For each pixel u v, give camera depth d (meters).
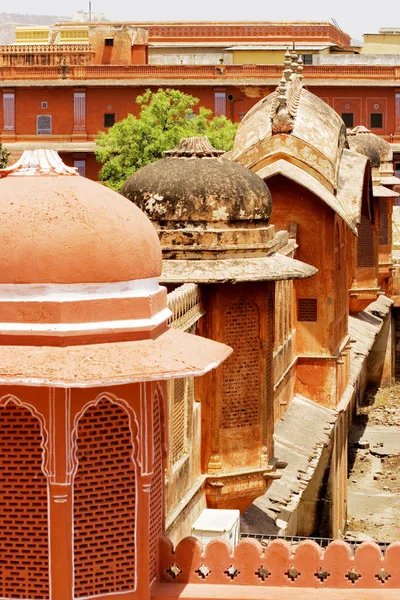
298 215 23.89
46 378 8.90
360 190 23.97
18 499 9.60
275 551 10.48
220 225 16.27
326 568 10.48
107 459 9.66
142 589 9.79
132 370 9.12
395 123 67.06
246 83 65.38
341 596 10.39
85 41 70.56
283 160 23.30
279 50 76.00
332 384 24.64
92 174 65.81
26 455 9.58
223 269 16.19
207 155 16.75
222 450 16.52
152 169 16.59
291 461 20.33
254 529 17.06
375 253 34.53
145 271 9.62
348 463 32.31
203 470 16.47
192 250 16.22
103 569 9.73
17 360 9.09
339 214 23.14
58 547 9.52
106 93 65.56
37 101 65.62
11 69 65.50
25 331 9.25
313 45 79.56
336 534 24.72
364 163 24.64
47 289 9.27
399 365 43.03
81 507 9.64
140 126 52.06
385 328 41.34
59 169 9.92
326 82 66.50
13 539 9.62
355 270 34.09
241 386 16.61
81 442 9.60
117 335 9.41
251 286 16.48
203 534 14.12
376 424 36.84
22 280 9.26
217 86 65.56
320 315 24.55
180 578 10.48
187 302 15.24
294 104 23.86
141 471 9.70
